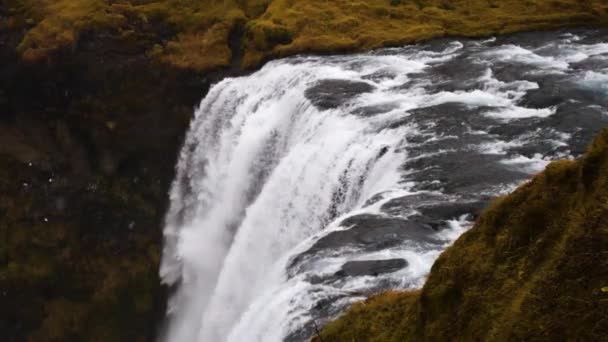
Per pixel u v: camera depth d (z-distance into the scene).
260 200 32.50
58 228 50.84
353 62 40.03
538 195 10.66
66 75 49.72
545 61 35.41
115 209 50.50
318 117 32.16
